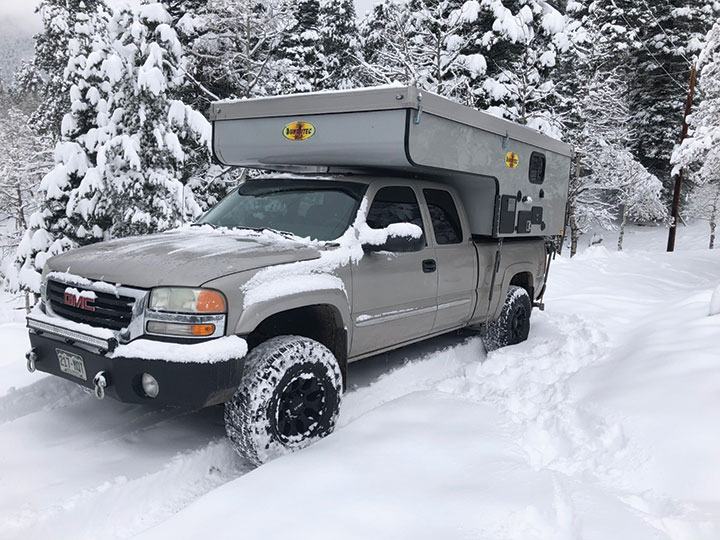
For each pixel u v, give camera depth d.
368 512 2.60
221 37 17.41
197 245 3.66
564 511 2.68
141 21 13.90
